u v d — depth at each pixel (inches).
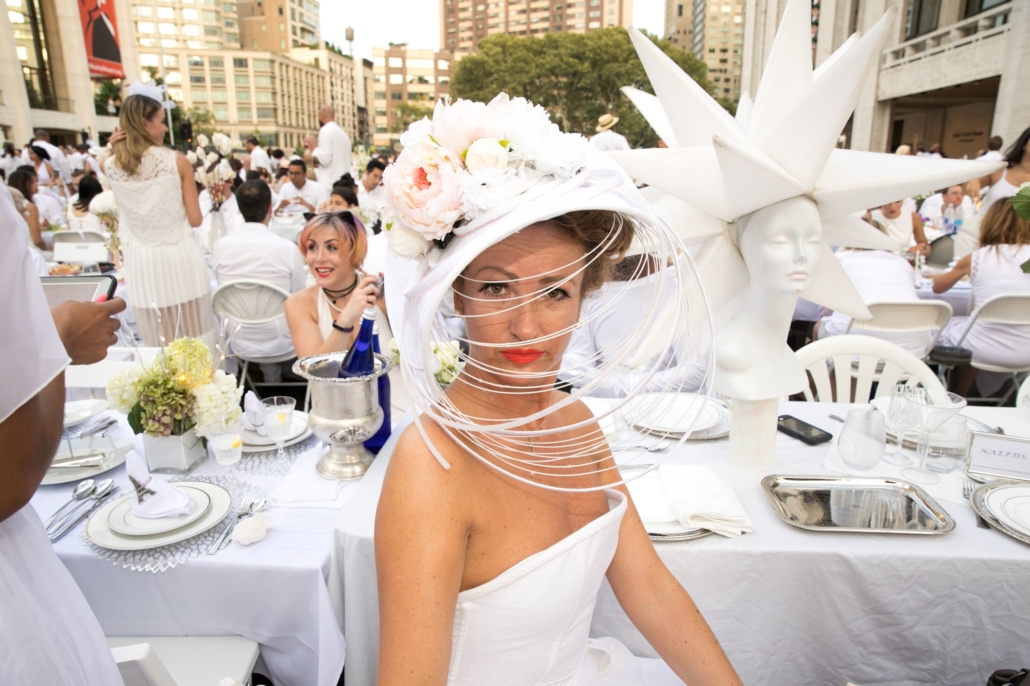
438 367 34.3
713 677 39.3
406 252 30.3
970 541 47.0
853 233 55.3
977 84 589.6
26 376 28.0
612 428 60.0
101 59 1036.5
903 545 46.5
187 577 47.0
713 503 48.6
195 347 62.3
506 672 34.0
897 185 45.4
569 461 38.5
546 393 36.3
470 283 31.8
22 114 848.3
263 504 53.8
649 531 46.7
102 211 168.9
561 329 32.6
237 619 48.5
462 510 31.0
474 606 32.2
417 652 28.3
